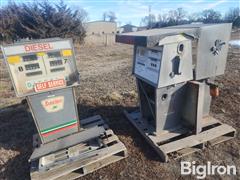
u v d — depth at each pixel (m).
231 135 3.32
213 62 3.10
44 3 19.03
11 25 18.83
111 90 5.69
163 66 2.77
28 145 3.46
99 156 2.87
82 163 2.78
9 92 6.25
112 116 4.20
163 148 2.93
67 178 2.70
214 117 3.91
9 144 3.52
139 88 3.54
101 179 2.71
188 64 2.91
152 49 2.89
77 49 16.02
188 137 3.12
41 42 2.78
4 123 4.22
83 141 3.05
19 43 2.69
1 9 19.36
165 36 2.62
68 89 3.05
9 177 2.86
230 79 5.84
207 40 2.92
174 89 3.07
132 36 2.85
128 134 3.58
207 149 3.10
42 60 2.80
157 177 2.70
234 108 4.20
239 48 12.18
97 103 4.78
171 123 3.32
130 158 3.03
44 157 2.94
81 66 9.56
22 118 4.38
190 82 3.04
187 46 2.80
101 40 22.81
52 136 3.15
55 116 3.08
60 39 2.91
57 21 19.16
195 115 3.09
